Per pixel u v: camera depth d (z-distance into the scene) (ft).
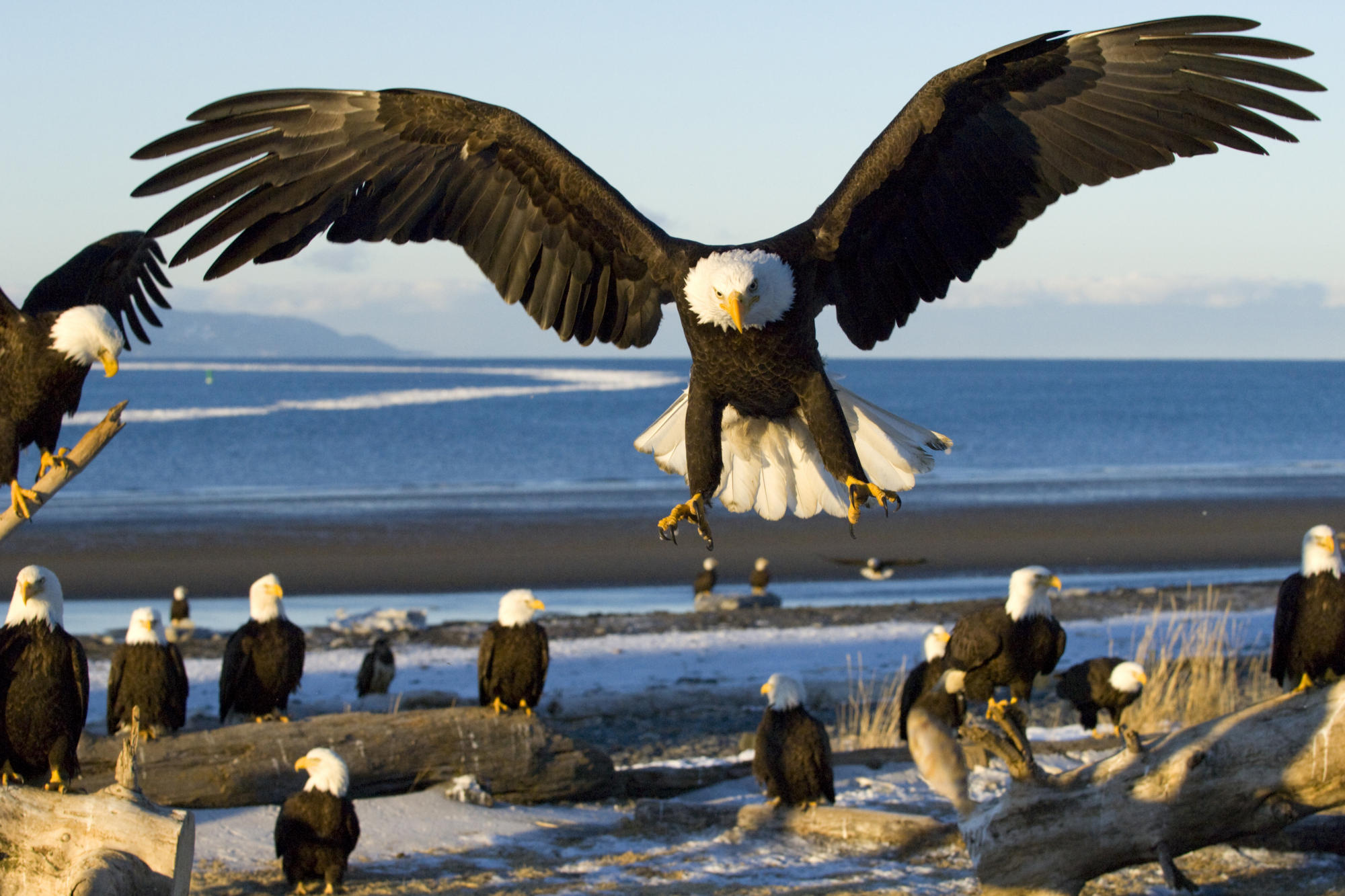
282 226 23.57
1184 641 66.80
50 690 29.94
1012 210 25.43
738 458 26.05
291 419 372.58
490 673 45.19
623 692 64.39
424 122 24.41
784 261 24.13
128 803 22.44
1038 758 45.93
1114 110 24.32
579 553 133.28
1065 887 30.30
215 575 117.60
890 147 24.23
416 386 639.76
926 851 37.11
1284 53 22.80
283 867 33.71
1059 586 46.16
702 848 37.55
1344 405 526.16
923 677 47.75
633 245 24.76
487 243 25.62
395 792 41.47
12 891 22.39
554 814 41.32
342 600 105.50
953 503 181.47
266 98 22.82
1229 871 34.27
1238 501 184.14
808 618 88.69
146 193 22.39
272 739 40.27
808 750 38.70
